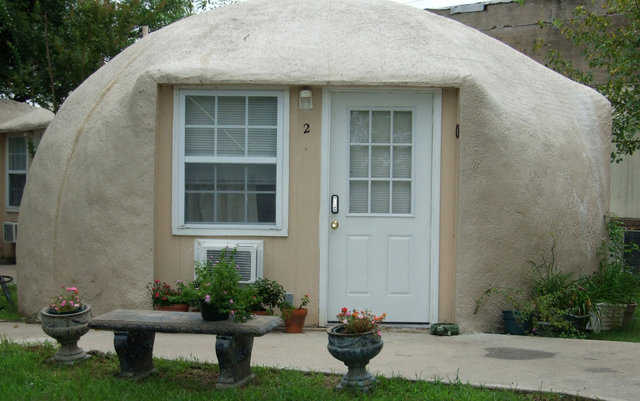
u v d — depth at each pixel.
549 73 7.75
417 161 6.68
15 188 12.34
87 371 4.93
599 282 6.91
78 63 12.22
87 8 12.77
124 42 12.88
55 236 6.88
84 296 6.66
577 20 10.38
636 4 9.13
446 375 4.78
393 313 6.67
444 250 6.62
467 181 6.40
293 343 5.89
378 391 4.38
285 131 6.63
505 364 5.10
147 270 6.53
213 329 4.43
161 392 4.44
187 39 7.03
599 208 7.30
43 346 5.65
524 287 6.59
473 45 7.25
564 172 6.88
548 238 6.70
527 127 6.66
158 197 6.68
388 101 6.68
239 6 7.46
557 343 5.89
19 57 12.62
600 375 4.75
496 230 6.44
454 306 6.54
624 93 9.27
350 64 6.48
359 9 7.24
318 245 6.62
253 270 6.52
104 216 6.58
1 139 12.34
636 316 7.41
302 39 6.79
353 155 6.71
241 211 6.74
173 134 6.68
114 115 6.70
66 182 6.88
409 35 6.88
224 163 6.71
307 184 6.64
